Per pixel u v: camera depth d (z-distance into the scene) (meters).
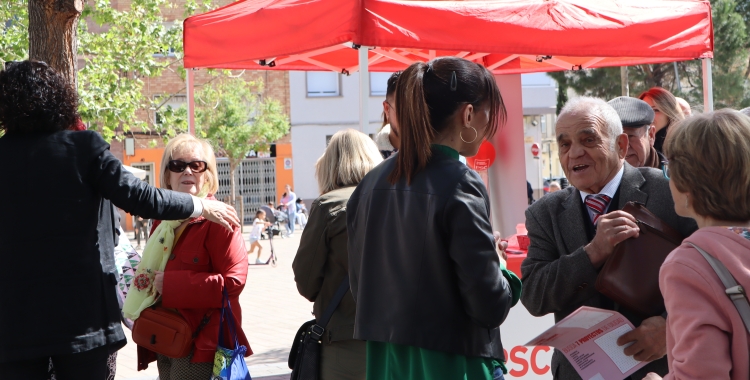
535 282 2.69
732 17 14.95
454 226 2.14
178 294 3.38
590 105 2.71
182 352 3.38
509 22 4.60
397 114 2.32
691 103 14.79
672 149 1.98
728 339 1.74
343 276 3.21
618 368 2.43
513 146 6.02
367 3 4.33
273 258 16.11
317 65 7.20
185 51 5.79
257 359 6.81
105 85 14.58
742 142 1.86
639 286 2.40
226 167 33.56
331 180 3.36
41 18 5.56
